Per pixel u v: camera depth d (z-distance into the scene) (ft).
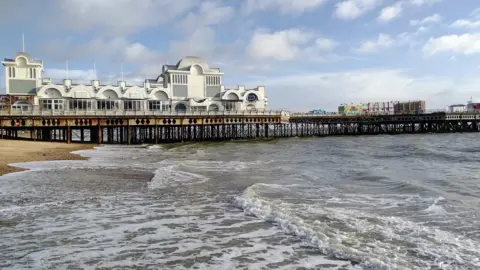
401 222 35.47
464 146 149.18
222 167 83.61
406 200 45.98
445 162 92.58
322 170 77.82
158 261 26.50
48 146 148.87
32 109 193.88
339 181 62.59
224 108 253.65
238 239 31.63
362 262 25.68
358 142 187.62
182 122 201.87
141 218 38.78
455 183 57.72
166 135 229.66
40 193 52.11
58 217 39.04
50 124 173.37
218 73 260.42
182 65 255.29
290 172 74.33
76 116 177.58
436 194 48.85
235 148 151.33
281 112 232.32
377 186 56.95
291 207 42.19
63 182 61.93
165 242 30.91
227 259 26.91
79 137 306.35
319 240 30.04
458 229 33.37
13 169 77.00
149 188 56.70
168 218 38.81
